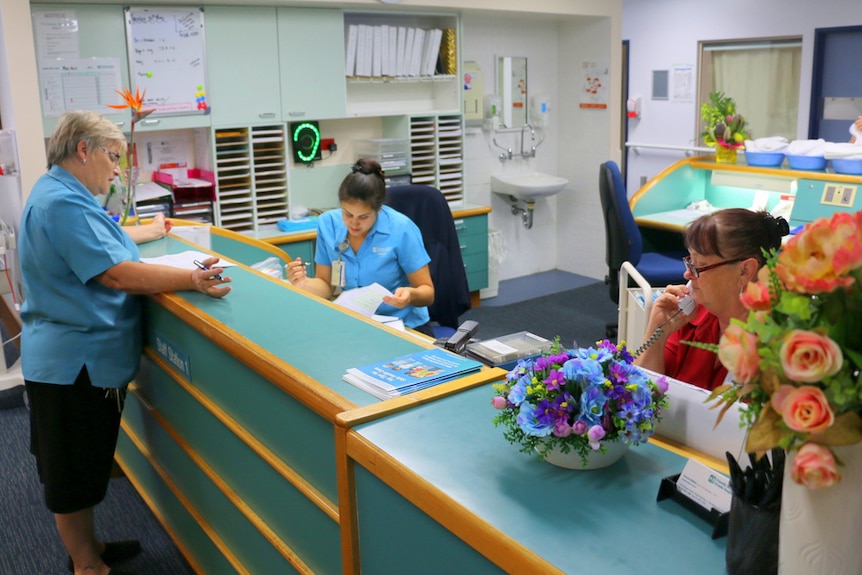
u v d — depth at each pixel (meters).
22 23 3.58
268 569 1.83
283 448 1.66
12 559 2.59
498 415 1.26
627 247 4.24
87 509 2.35
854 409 0.77
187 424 2.22
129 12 3.99
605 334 4.89
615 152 5.88
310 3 4.48
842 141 6.61
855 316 0.76
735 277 1.68
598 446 1.11
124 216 3.03
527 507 1.09
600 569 0.95
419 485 1.17
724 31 7.17
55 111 3.90
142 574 2.49
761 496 0.91
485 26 5.66
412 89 5.41
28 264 2.14
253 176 4.60
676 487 1.10
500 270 6.20
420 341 1.76
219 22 4.27
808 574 0.83
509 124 5.95
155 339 2.34
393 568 1.31
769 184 4.53
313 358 1.64
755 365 0.78
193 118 4.30
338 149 5.18
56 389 2.16
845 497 0.80
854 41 6.36
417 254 2.83
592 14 5.50
